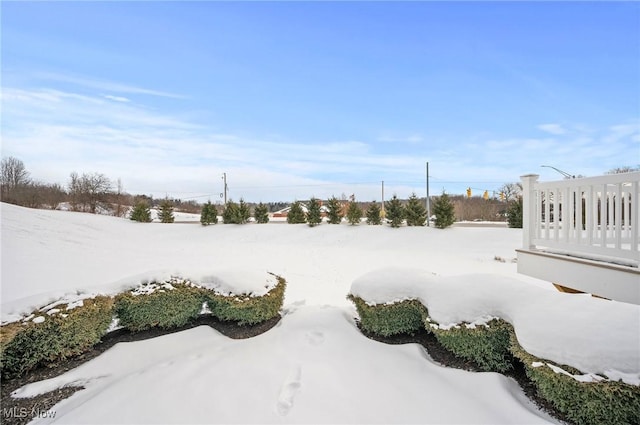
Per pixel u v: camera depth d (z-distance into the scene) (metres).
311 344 2.99
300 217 19.75
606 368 1.80
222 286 3.74
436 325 2.81
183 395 2.22
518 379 2.42
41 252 9.89
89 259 9.49
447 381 2.40
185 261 9.94
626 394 1.71
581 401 1.84
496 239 12.98
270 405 2.10
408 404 2.11
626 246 3.83
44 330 2.81
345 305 5.11
